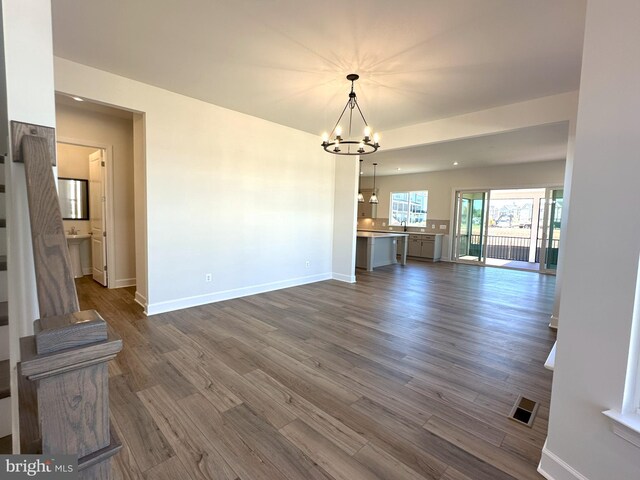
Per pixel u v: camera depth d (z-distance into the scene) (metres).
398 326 3.61
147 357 2.70
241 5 2.12
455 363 2.72
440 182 9.28
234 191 4.48
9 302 1.23
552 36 2.40
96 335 0.68
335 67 2.98
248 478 1.50
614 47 1.23
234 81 3.37
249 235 4.74
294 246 5.45
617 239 1.23
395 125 4.76
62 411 0.66
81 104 4.29
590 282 1.32
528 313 4.21
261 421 1.91
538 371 2.60
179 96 3.81
